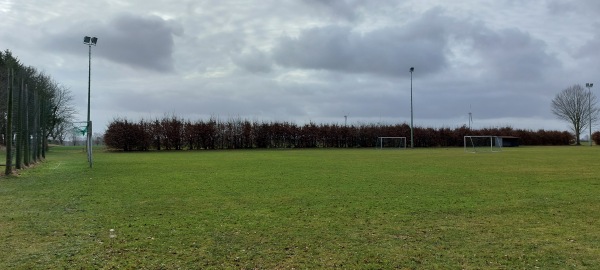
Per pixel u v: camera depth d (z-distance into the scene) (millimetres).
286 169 22281
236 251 6668
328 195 12570
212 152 49438
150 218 9156
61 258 6281
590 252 6621
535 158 32812
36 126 27953
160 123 57719
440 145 76438
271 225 8484
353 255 6465
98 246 6910
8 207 10469
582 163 26594
